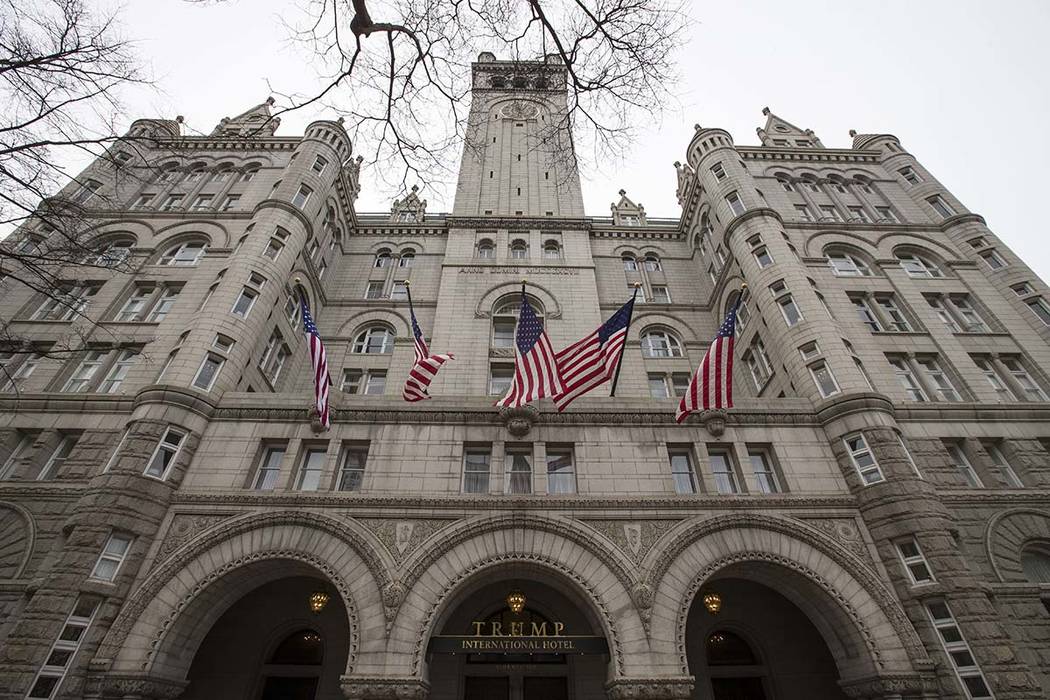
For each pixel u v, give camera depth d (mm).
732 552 16234
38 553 16344
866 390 19234
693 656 18109
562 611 18422
